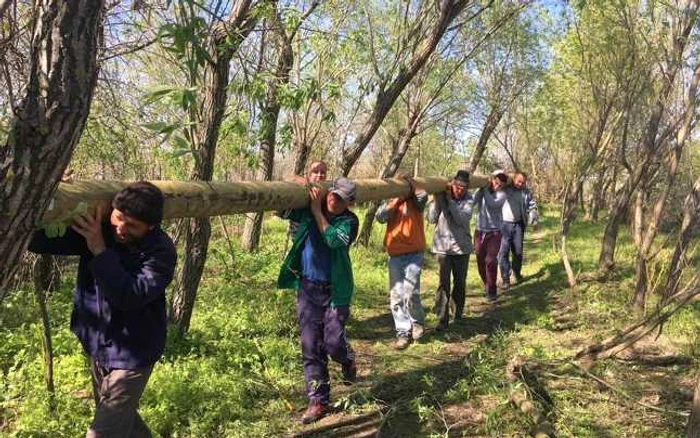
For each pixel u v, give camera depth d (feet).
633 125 31.55
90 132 18.61
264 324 21.03
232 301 23.47
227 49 16.74
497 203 27.68
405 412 15.12
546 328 22.66
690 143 32.04
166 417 13.37
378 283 30.73
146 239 9.63
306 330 14.85
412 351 20.27
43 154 6.16
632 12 28.19
